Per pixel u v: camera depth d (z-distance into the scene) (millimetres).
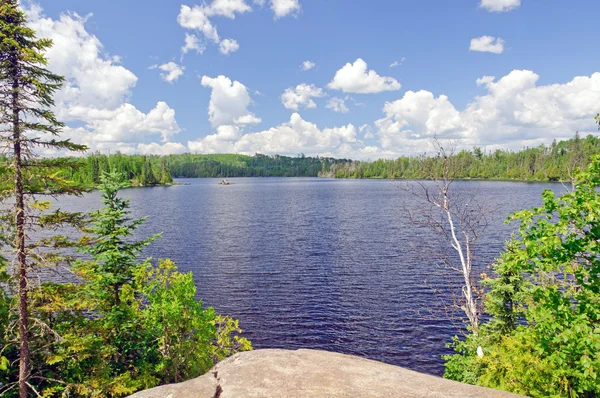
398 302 32219
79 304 13828
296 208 103812
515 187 137000
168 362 18875
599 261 8531
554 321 8945
